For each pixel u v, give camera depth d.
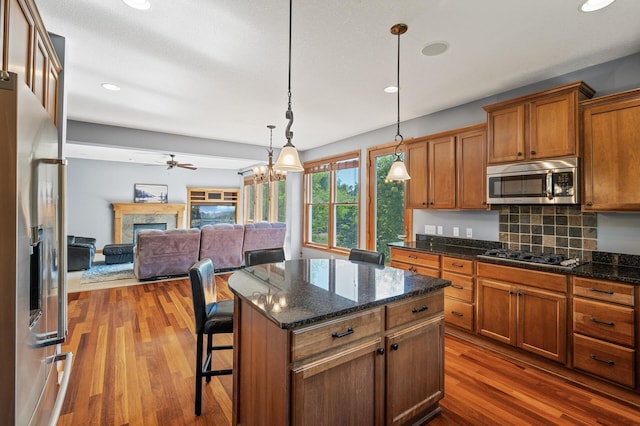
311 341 1.34
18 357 0.96
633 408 2.00
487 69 2.72
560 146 2.51
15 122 0.93
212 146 5.70
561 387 2.24
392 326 1.64
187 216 10.10
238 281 1.90
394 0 1.83
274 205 8.36
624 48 2.36
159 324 3.39
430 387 1.86
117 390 2.19
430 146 3.60
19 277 0.96
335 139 5.56
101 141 4.68
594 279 2.18
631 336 2.02
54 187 1.51
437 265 3.22
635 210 2.18
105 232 8.79
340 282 1.89
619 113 2.25
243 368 1.70
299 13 1.96
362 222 5.08
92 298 4.29
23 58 1.49
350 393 1.47
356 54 2.48
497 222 3.31
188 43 2.35
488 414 1.95
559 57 2.51
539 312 2.45
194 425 1.86
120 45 2.39
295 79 2.97
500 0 1.82
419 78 2.92
